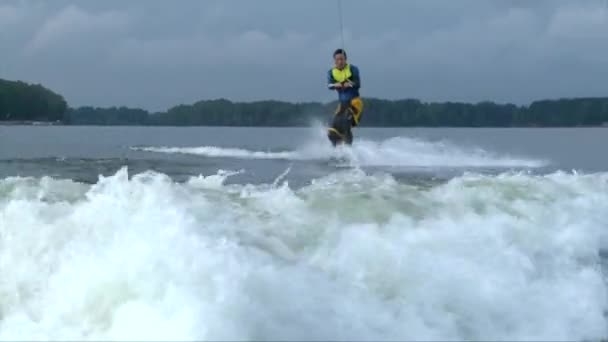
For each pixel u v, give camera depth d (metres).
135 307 16.92
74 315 17.89
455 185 32.16
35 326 17.53
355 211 26.06
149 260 18.11
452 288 20.31
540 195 32.03
